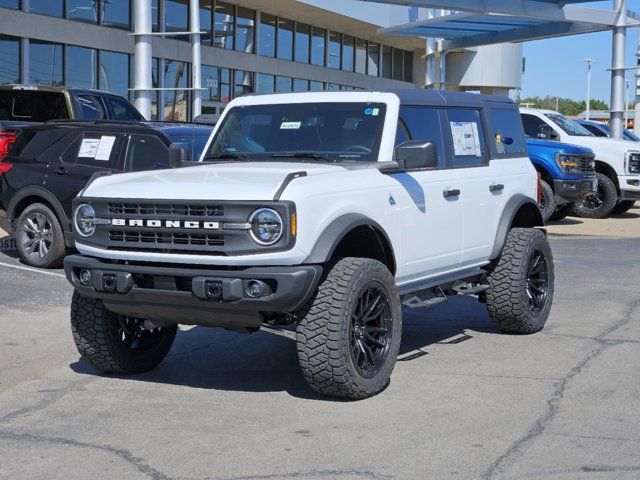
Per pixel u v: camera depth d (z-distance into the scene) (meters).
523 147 8.80
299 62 28.02
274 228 5.64
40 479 4.68
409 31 23.83
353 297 5.89
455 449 5.12
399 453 5.06
